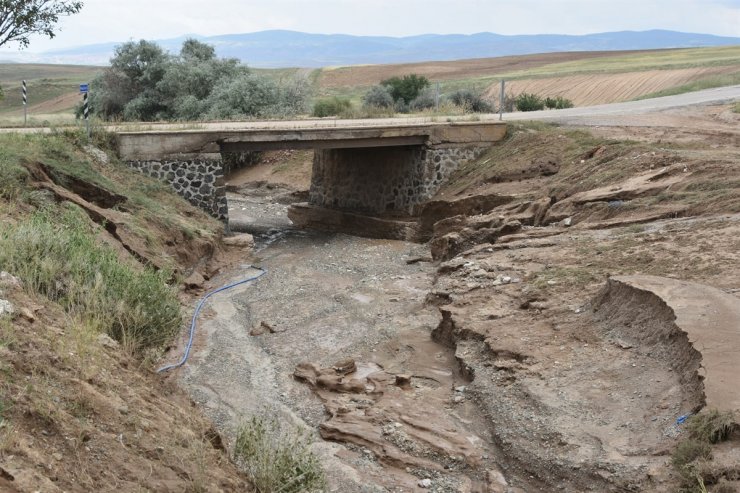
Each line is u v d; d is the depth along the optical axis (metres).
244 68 52.72
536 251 17.80
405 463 10.02
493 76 108.88
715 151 23.12
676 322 10.71
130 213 20.72
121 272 12.10
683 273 14.14
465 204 26.03
